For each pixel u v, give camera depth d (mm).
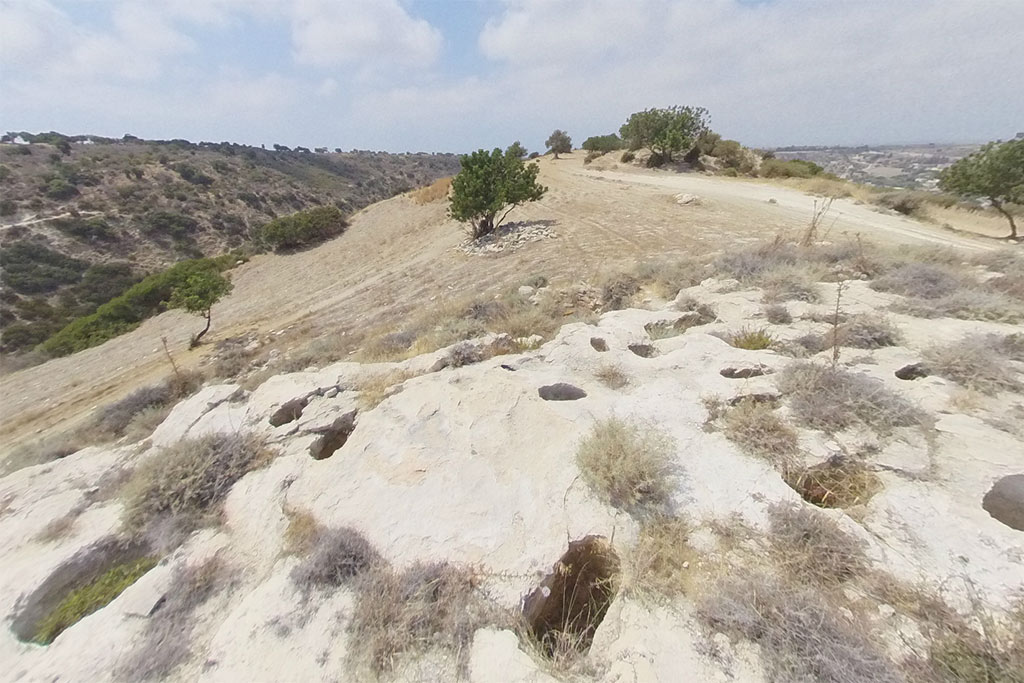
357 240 36656
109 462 6879
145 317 29641
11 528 5676
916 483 3918
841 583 3277
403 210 42281
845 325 6699
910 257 10125
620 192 29453
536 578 3701
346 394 7129
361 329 14453
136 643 3754
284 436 6215
